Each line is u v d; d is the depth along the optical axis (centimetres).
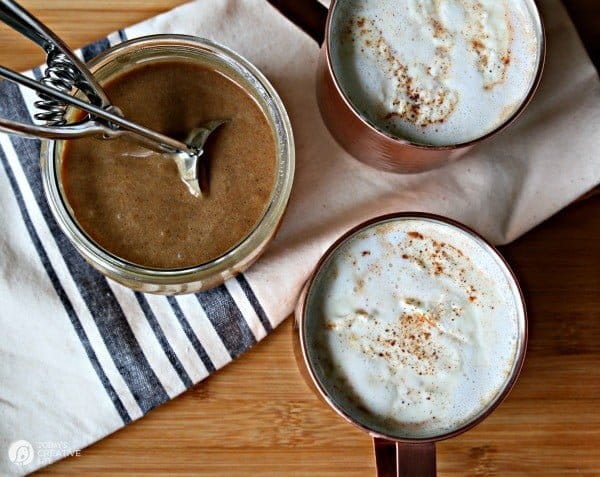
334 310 37
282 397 41
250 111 39
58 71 32
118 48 38
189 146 38
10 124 29
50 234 41
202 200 39
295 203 42
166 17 42
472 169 42
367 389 37
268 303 41
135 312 41
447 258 38
